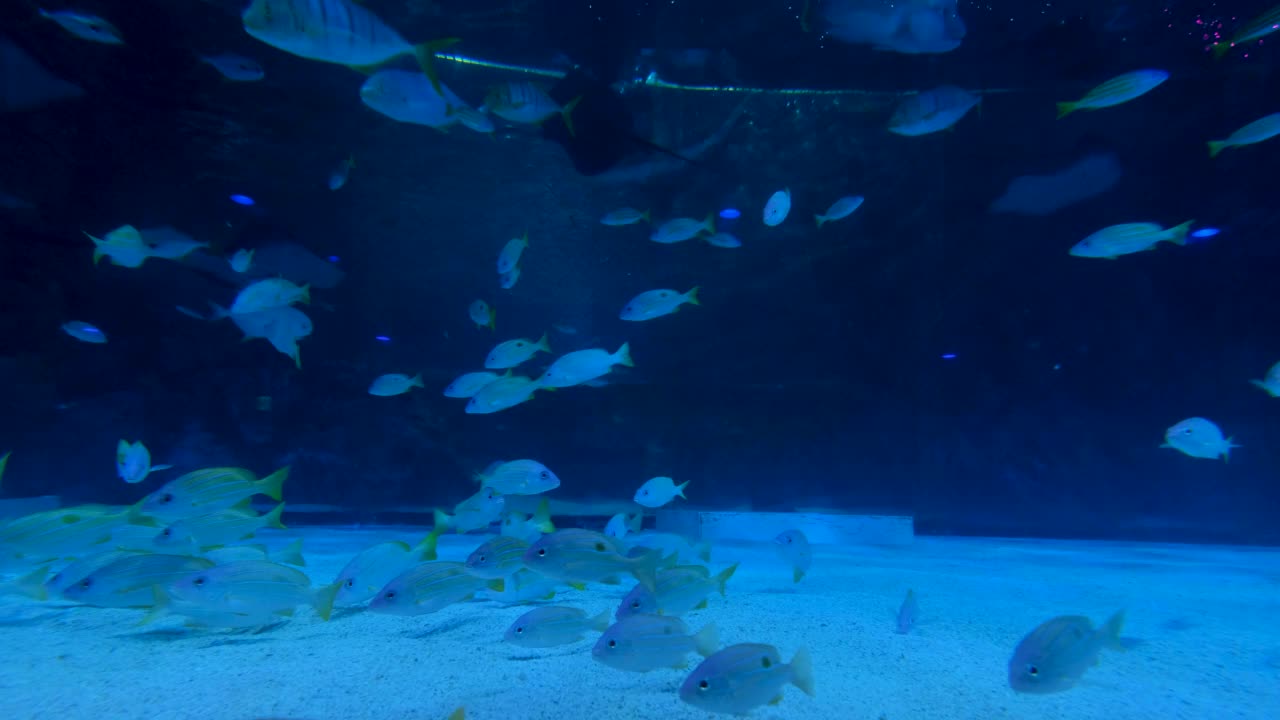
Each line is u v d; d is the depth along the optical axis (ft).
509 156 42.52
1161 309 44.11
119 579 12.39
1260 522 40.93
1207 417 43.73
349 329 47.80
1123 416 45.60
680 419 49.49
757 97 40.22
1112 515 44.55
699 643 9.70
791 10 32.07
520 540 13.26
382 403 46.75
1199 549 32.76
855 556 28.32
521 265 47.32
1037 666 8.40
